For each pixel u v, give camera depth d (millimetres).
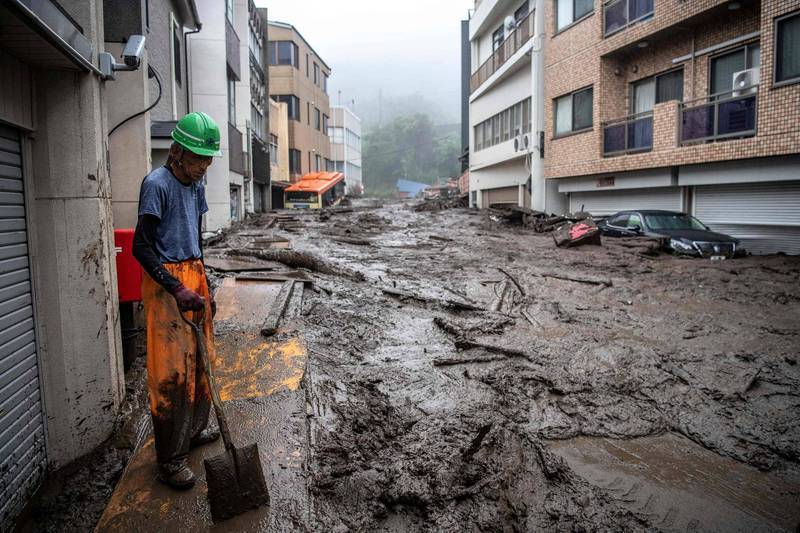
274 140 36625
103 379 3744
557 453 3438
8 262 3125
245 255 10906
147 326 2789
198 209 2992
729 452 3439
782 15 11383
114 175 6457
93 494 3225
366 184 92312
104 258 3703
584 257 11906
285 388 4117
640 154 15867
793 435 3652
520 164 24750
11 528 3000
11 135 3221
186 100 17234
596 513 2781
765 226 12984
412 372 4785
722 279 9266
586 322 6598
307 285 8148
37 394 3459
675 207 15617
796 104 11172
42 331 3521
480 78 30125
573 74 19156
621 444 3566
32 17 2588
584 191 19984
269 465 3035
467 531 2639
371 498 2848
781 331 6137
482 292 8273
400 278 9352
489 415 3902
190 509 2676
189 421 2889
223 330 5488
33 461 3357
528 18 22453
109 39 6355
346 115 69500
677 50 15641
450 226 20578
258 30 30094
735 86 13305
